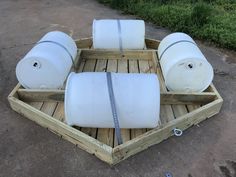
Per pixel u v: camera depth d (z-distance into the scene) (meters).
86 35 4.45
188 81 2.70
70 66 2.91
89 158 2.15
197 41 4.25
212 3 5.89
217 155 2.20
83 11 5.66
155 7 5.56
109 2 6.16
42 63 2.60
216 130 2.45
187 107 2.66
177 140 2.33
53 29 4.66
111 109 2.09
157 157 2.16
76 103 2.11
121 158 2.10
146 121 2.17
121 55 3.42
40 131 2.40
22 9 5.73
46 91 2.62
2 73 3.25
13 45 4.02
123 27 3.49
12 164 2.10
